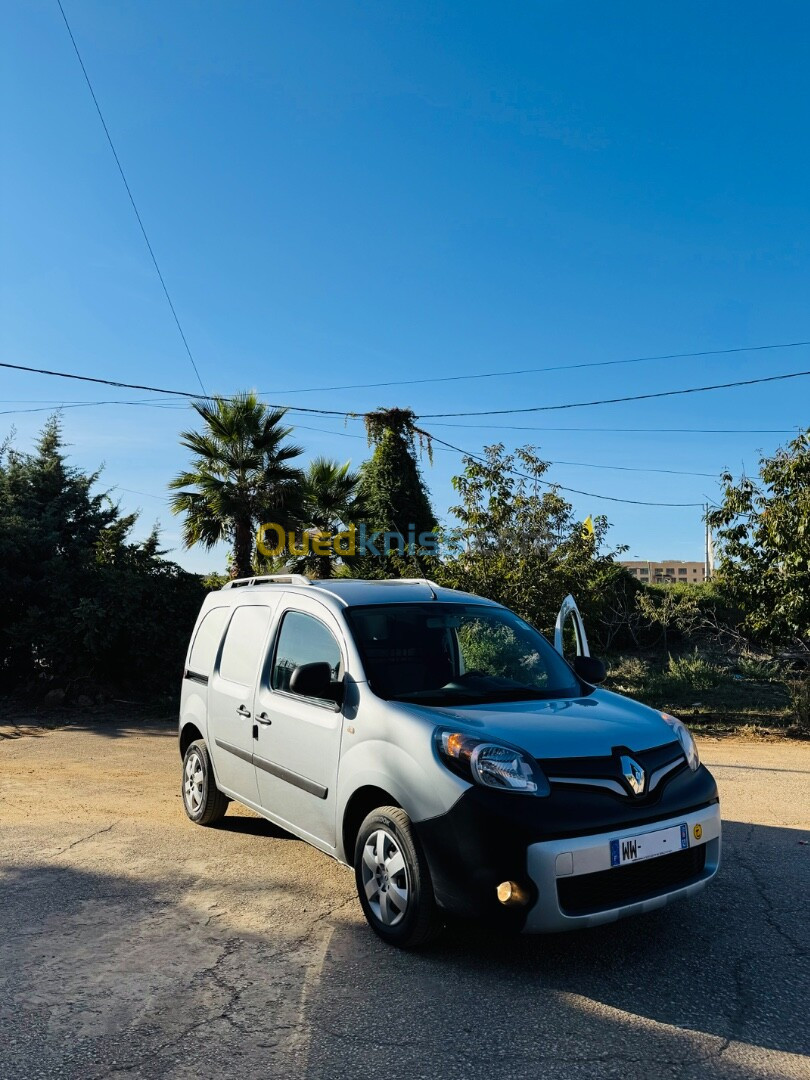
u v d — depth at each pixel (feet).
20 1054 10.14
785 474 38.70
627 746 13.20
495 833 11.74
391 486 66.08
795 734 36.24
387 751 13.43
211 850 18.56
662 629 65.00
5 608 51.96
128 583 49.85
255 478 59.67
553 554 44.68
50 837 19.76
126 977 12.19
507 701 14.93
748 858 17.83
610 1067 9.78
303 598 17.65
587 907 11.88
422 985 11.88
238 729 18.52
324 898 15.43
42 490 60.85
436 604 17.33
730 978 12.09
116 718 44.60
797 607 37.09
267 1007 11.27
